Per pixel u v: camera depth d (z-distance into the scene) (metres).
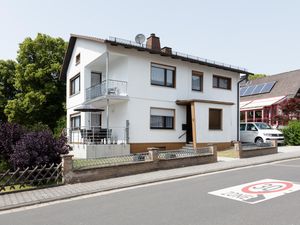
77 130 22.53
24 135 12.21
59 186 10.63
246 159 16.66
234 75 25.53
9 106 32.62
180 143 21.64
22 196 9.37
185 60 21.91
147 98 20.31
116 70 20.98
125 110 19.67
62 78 28.36
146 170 13.14
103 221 6.76
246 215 6.68
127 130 19.28
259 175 11.63
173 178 11.98
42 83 33.12
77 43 24.48
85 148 17.75
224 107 22.34
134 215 7.09
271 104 30.03
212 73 23.98
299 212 6.79
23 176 10.35
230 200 8.05
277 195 8.37
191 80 22.73
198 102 20.73
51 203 8.83
